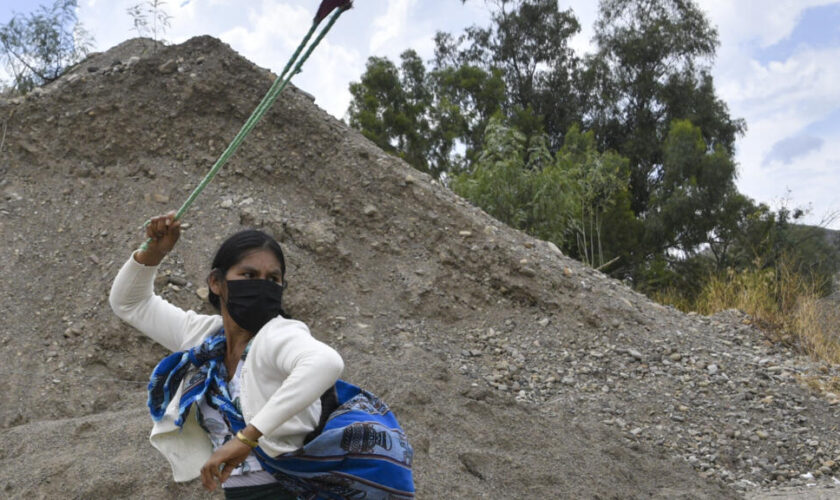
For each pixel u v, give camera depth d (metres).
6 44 10.46
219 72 9.31
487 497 4.58
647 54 28.39
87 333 6.53
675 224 22.64
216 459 2.31
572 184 16.20
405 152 25.81
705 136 28.06
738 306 9.95
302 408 2.33
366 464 2.61
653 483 5.37
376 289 7.81
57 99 9.04
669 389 7.19
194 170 8.56
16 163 8.49
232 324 2.64
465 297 8.02
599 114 28.72
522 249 8.90
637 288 21.00
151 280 2.83
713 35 28.42
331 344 6.94
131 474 4.39
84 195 8.17
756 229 21.70
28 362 6.24
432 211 8.78
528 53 29.36
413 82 28.23
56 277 7.14
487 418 5.57
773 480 6.09
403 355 6.70
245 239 2.64
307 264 7.71
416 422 5.24
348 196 8.67
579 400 6.79
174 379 2.72
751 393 7.27
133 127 8.82
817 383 7.48
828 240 22.52
